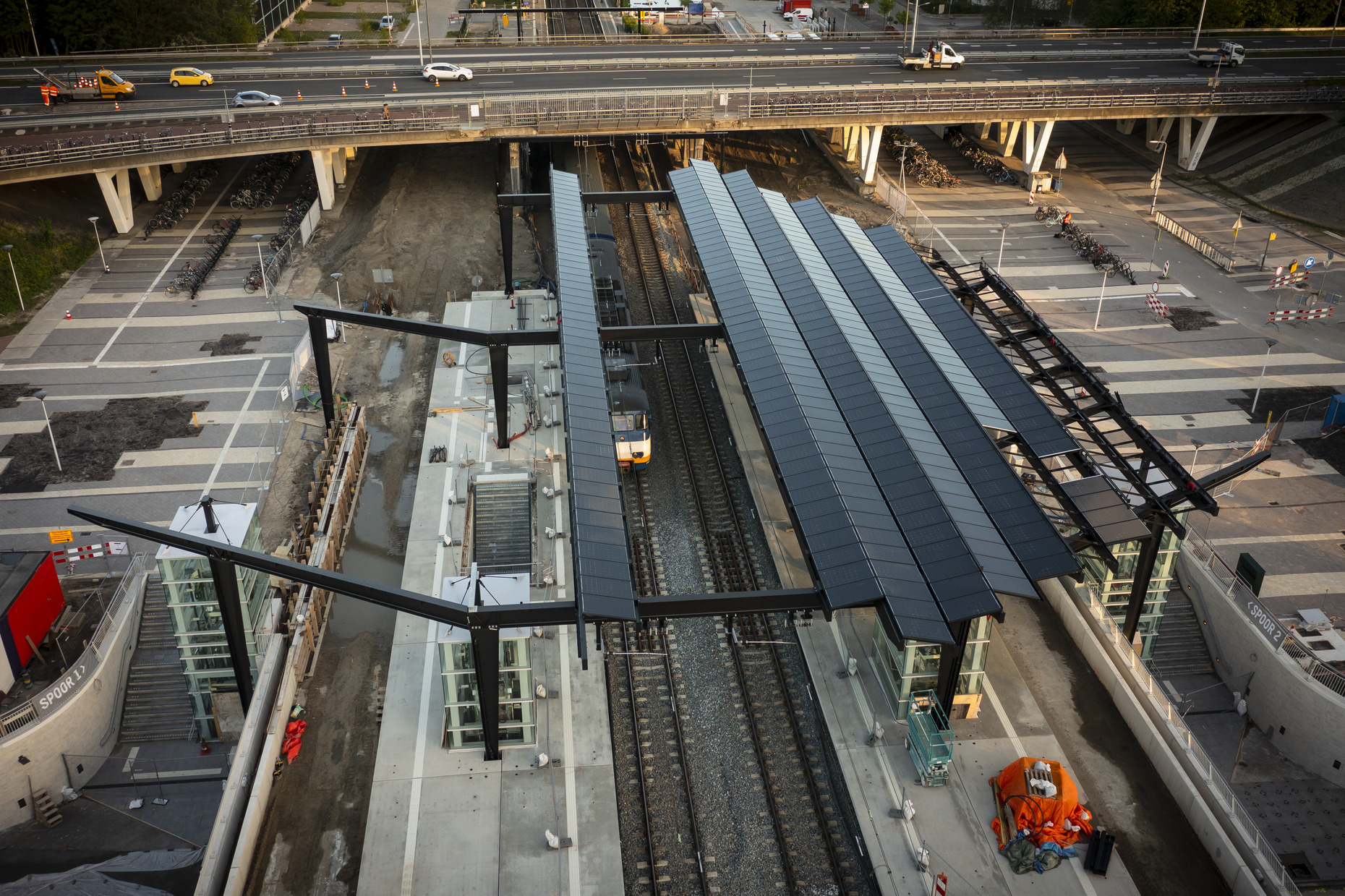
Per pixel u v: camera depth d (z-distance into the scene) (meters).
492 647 33.28
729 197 65.44
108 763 41.00
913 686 37.66
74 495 51.34
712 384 61.69
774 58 100.88
